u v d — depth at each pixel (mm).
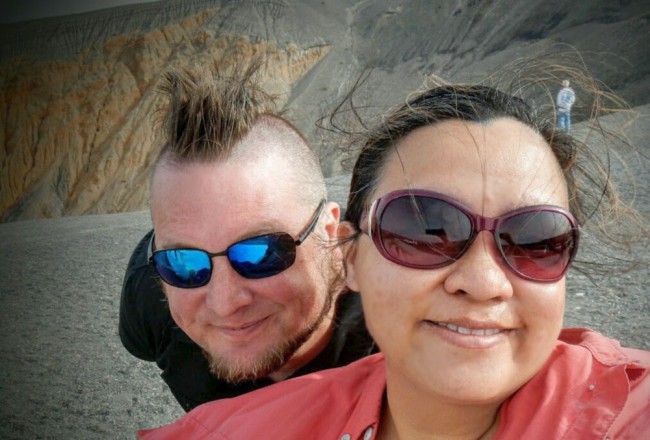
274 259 788
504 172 452
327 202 878
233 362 831
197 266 783
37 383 2207
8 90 29828
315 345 868
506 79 626
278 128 823
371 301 471
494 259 435
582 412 453
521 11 21109
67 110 28578
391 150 494
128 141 26641
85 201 25219
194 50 29922
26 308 3275
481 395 430
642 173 2150
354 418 555
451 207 440
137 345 1073
